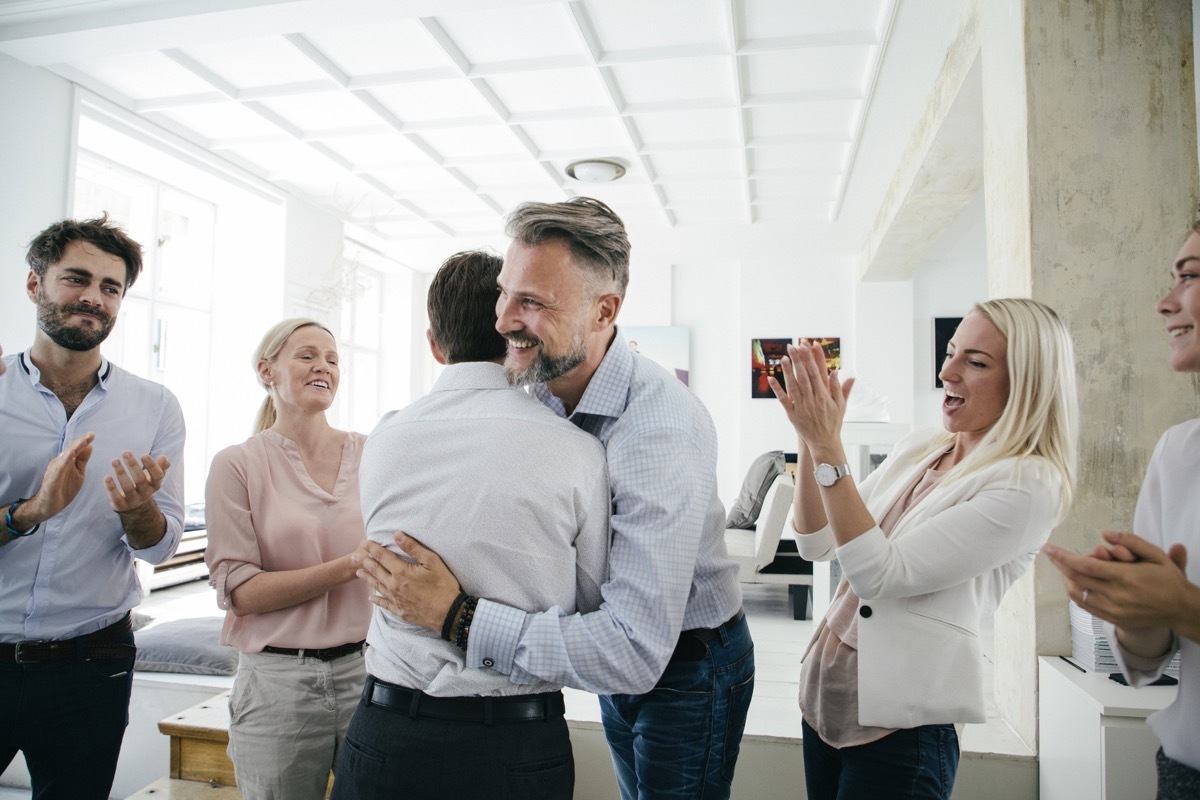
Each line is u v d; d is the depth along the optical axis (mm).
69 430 1730
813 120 5055
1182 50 2291
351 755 1040
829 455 1250
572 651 962
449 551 1013
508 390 1093
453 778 984
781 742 2307
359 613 1724
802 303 8484
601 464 1077
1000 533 1217
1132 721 1806
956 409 1394
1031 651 2293
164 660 2891
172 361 6426
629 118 5090
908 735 1273
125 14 3680
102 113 4832
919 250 6859
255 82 4695
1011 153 2521
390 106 5008
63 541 1680
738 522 5461
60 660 1659
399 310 9539
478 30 4062
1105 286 2279
